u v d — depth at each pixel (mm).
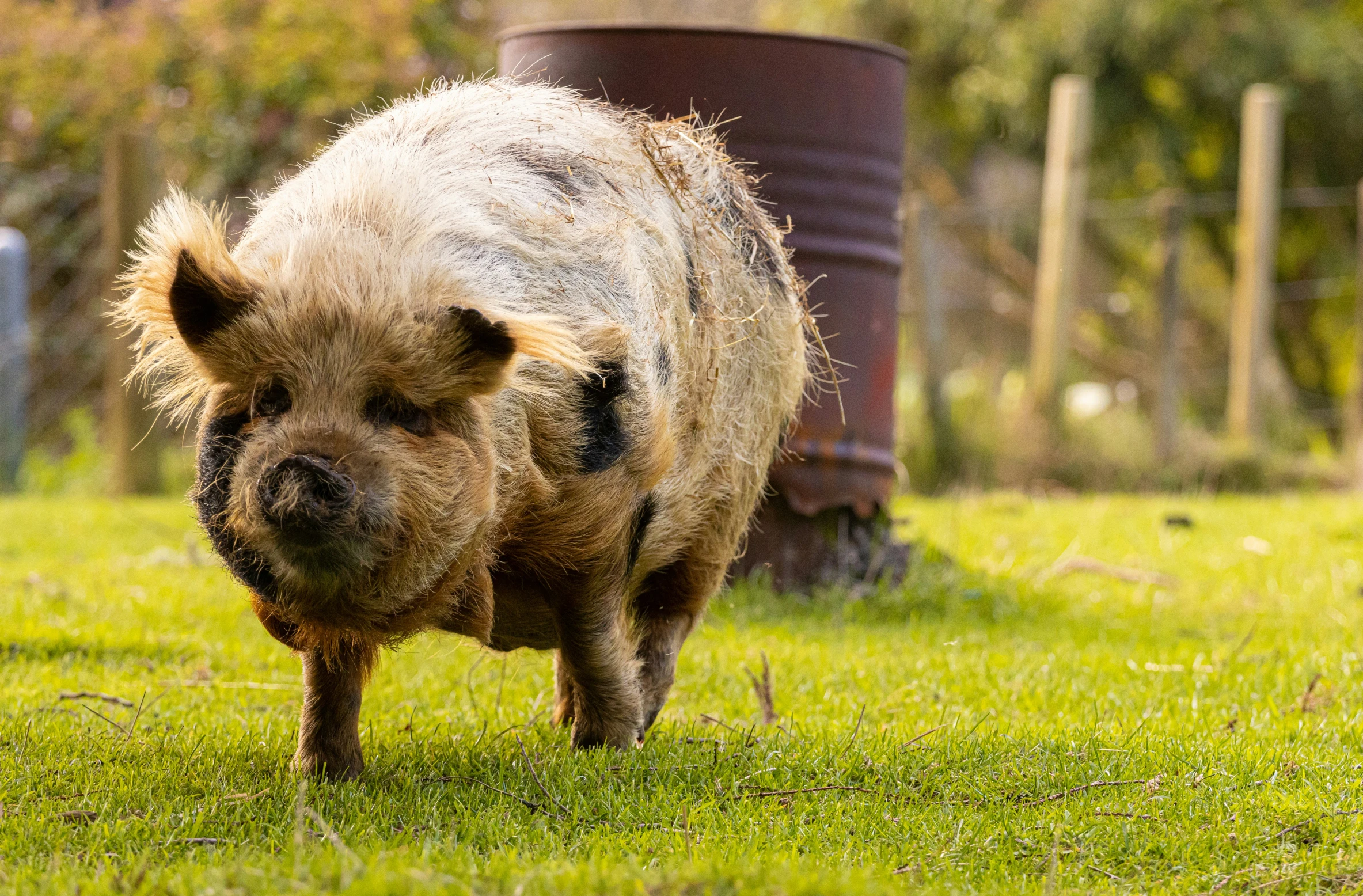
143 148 21453
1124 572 15383
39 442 24672
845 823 7258
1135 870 6711
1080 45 30656
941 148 36250
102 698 9344
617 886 5766
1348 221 32750
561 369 7336
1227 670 10852
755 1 41719
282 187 7781
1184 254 30484
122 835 6758
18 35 25547
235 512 6438
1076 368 33156
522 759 8305
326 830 6402
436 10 26797
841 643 12195
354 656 7664
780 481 13602
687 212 8773
